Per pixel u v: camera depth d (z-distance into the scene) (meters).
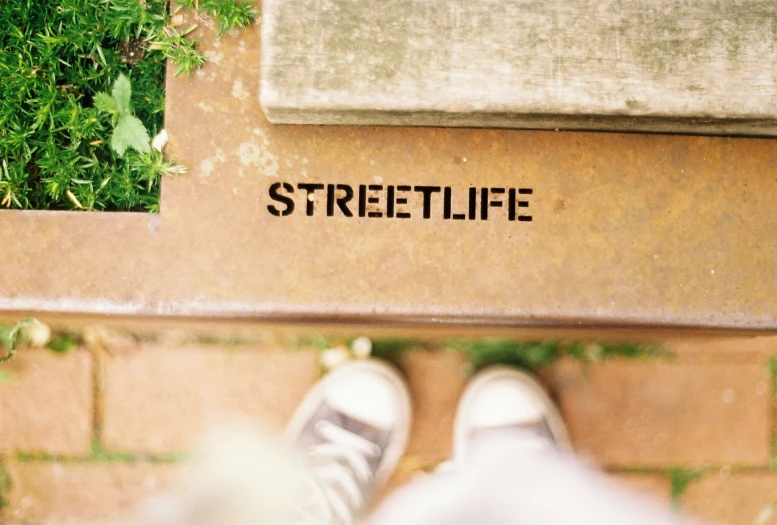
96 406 1.54
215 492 1.56
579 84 1.03
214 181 1.15
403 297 1.14
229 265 1.15
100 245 1.15
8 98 1.24
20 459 1.55
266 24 1.03
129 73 1.28
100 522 1.57
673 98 1.03
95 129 1.25
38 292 1.15
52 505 1.57
